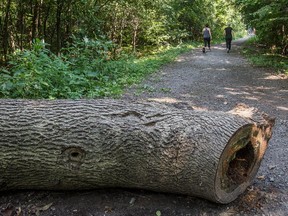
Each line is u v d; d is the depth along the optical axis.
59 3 13.35
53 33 14.51
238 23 41.62
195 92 8.98
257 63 13.95
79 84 8.43
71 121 3.56
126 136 3.44
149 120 3.56
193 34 29.28
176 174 3.32
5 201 3.63
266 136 3.80
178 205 3.52
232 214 3.39
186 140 3.32
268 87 9.66
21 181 3.63
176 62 15.09
